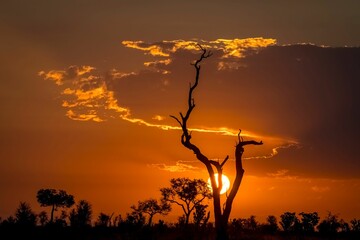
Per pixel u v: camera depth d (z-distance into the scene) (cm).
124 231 6781
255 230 7731
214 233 6281
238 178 5612
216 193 5591
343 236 7719
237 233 6569
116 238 6234
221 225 5512
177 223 7425
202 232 6312
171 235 6281
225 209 5566
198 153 5659
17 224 6556
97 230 6869
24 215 6894
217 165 5656
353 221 8350
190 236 6125
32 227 6662
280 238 6675
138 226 7100
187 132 5691
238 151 5666
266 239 6412
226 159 5669
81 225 6956
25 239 6131
